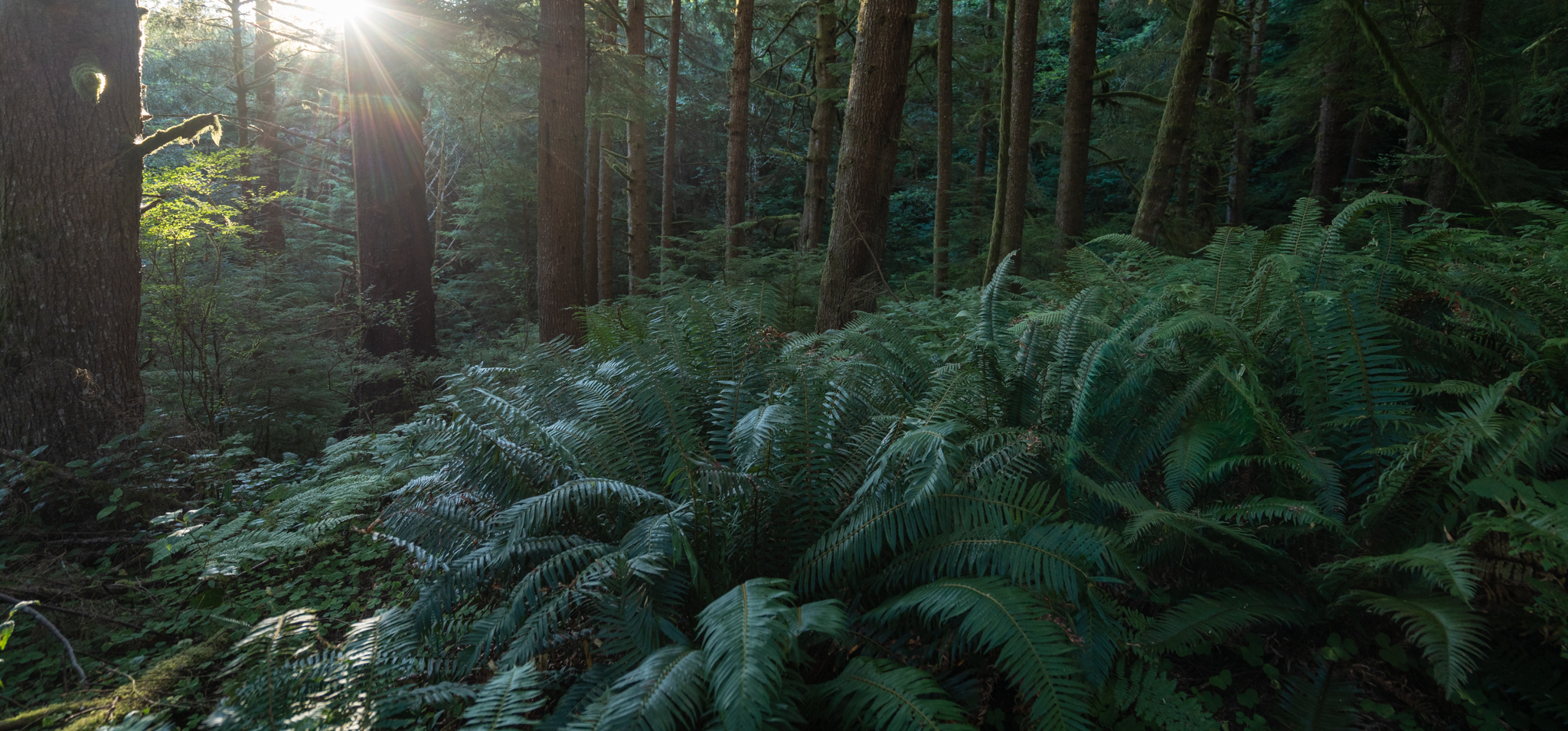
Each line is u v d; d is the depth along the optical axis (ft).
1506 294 9.32
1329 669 7.13
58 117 15.30
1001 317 11.15
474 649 7.68
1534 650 6.75
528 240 48.16
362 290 29.07
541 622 6.96
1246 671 7.46
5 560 12.12
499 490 8.93
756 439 8.12
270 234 43.78
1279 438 7.98
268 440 20.21
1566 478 7.59
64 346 15.43
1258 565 8.07
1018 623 6.21
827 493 8.54
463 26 30.37
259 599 11.39
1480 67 27.58
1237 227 11.53
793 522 8.45
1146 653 7.32
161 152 50.90
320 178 63.98
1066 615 7.22
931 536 7.75
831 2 38.01
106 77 15.85
